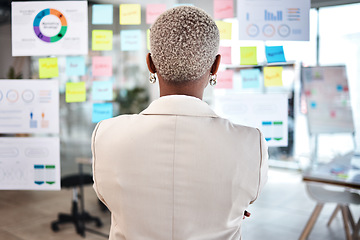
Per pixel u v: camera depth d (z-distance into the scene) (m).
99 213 2.50
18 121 1.67
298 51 1.63
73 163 3.00
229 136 0.69
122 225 0.72
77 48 1.63
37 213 2.51
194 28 0.66
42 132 1.67
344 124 2.11
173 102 0.71
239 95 1.62
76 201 2.55
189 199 0.68
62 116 3.43
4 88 1.66
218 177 0.68
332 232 2.09
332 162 2.05
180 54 0.67
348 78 1.97
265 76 1.61
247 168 0.69
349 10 1.72
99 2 1.66
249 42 1.57
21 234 2.28
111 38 1.65
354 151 2.09
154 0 1.63
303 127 2.12
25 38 1.63
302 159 2.15
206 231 0.70
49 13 1.62
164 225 0.69
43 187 1.69
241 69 1.62
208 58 0.69
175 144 0.69
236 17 1.56
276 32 1.56
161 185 0.68
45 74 1.67
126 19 1.63
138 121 0.72
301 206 2.51
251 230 2.20
